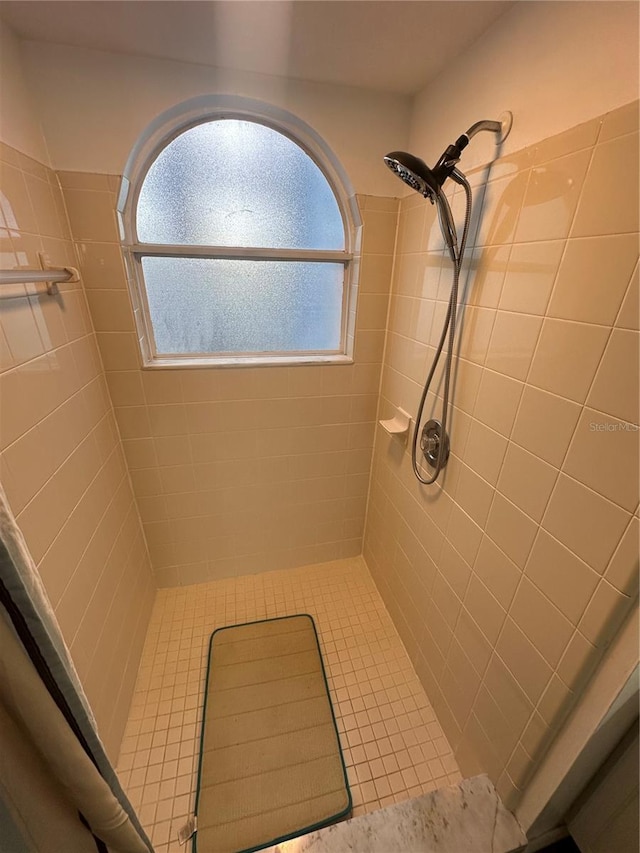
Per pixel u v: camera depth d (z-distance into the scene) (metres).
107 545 1.27
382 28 0.94
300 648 1.59
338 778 1.18
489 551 1.02
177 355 1.51
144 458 1.56
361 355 1.61
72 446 1.09
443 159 0.87
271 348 1.60
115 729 1.21
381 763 1.22
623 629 0.68
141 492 1.62
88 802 0.60
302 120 1.23
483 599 1.05
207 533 1.80
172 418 1.52
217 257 1.40
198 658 1.54
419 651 1.46
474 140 1.00
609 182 0.64
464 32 0.94
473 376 1.05
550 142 0.76
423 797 1.04
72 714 0.60
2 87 0.90
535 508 0.85
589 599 0.72
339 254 1.47
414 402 1.40
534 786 0.93
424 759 1.23
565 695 0.79
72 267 1.19
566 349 0.75
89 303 1.27
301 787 1.16
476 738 1.11
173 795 1.13
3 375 0.80
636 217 0.60
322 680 1.46
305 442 1.72
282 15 0.90
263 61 1.08
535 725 0.88
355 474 1.87
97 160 1.13
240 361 1.52
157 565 1.80
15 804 0.54
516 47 0.84
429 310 1.25
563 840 1.02
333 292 1.57
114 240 1.22
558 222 0.75
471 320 1.04
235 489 1.73
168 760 1.21
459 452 1.14
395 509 1.64
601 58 0.65
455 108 1.07
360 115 1.26
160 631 1.65
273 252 1.41
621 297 0.63
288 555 1.98
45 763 0.57
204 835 1.06
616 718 0.76
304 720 1.33
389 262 1.48
